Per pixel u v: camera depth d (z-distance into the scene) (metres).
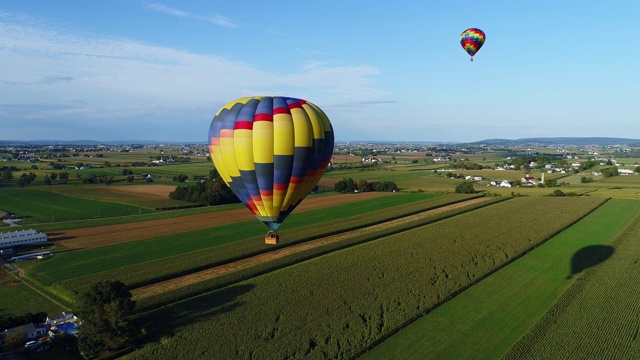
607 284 43.69
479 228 70.25
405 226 72.44
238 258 54.53
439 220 79.62
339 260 52.38
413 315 37.00
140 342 33.47
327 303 39.25
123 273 48.53
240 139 34.09
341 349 31.66
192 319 36.41
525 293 42.81
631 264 50.47
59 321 38.22
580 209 88.12
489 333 34.66
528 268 50.34
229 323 35.53
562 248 59.00
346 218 82.25
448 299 41.06
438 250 56.25
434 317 37.44
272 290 42.50
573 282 44.38
